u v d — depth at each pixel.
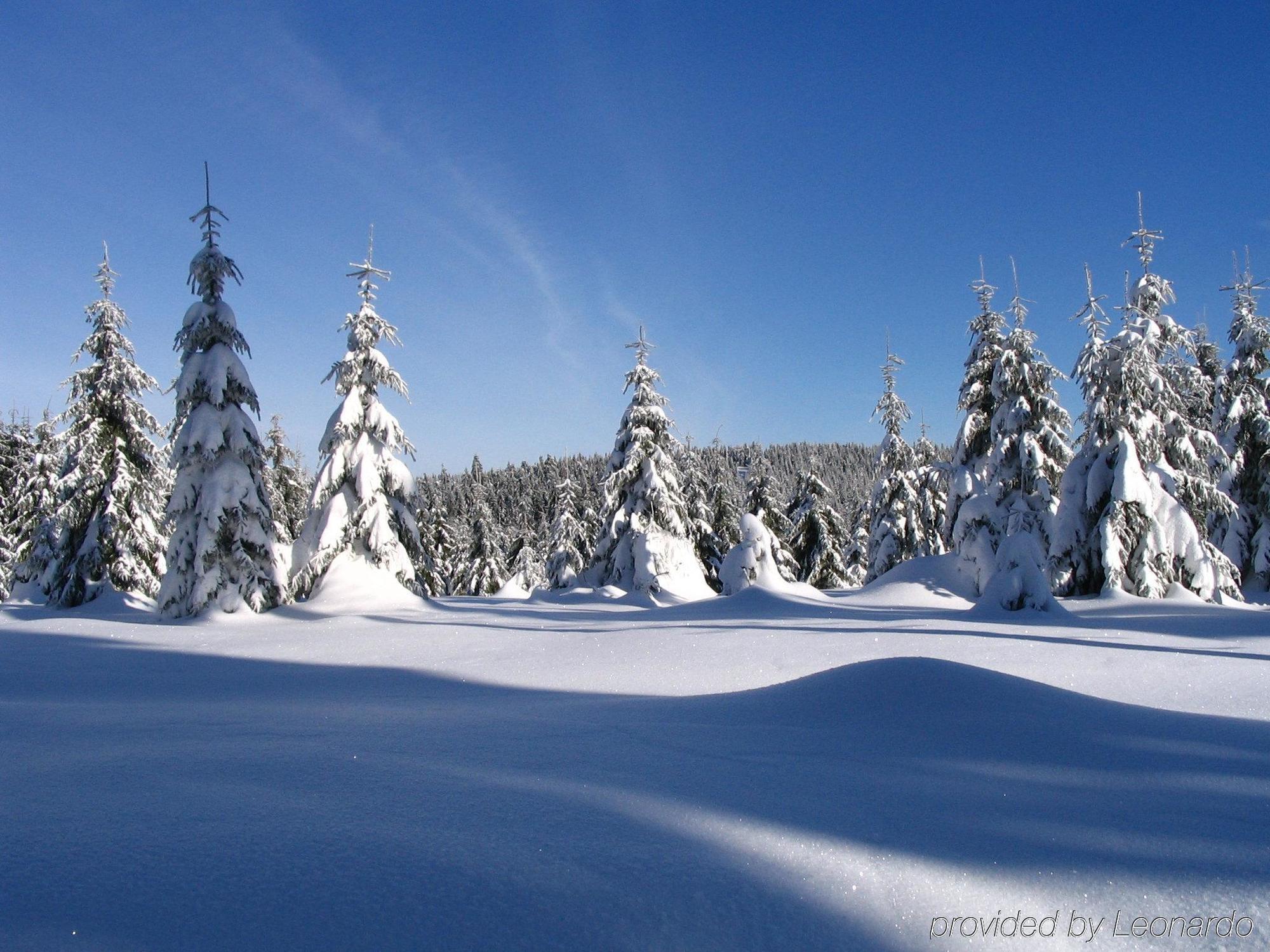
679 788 4.32
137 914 2.85
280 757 5.16
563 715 6.71
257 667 11.52
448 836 3.60
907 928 2.89
